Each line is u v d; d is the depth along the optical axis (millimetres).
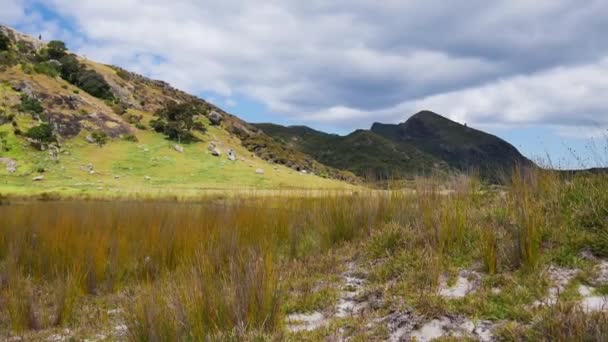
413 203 7320
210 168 65188
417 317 4023
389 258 5738
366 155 124688
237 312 4000
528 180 6645
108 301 5969
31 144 56031
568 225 5301
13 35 90750
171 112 82875
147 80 117938
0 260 7438
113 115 78438
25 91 68250
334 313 4594
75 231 8039
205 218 8727
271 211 8805
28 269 7234
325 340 3850
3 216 10094
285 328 4137
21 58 81625
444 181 7715
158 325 3758
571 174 6461
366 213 7566
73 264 6715
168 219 9039
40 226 8945
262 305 4125
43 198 31125
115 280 6746
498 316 3879
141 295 4520
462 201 6707
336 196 8688
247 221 8125
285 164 89125
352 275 5777
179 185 50688
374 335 3855
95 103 79750
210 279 4418
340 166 122375
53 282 6418
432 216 6312
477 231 5742
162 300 4148
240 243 6805
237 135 100812
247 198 10727
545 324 3318
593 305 3752
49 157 55188
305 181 64500
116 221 9352
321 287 5398
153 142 73625
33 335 4926
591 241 4859
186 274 5004
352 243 7051
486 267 4945
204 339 3650
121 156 63688
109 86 90625
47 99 70625
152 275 6902
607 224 4984
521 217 5238
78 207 11883
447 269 5152
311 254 6934
